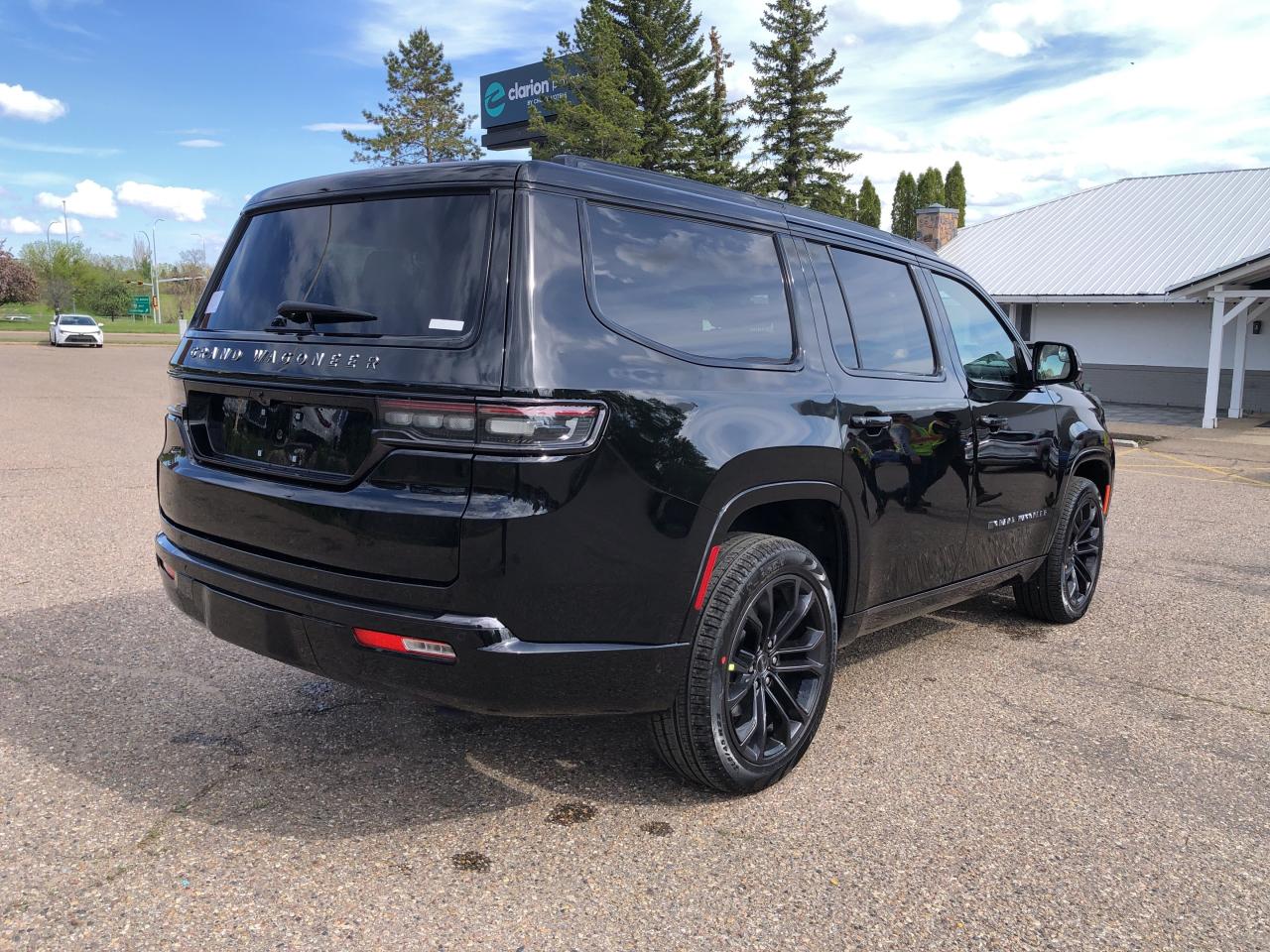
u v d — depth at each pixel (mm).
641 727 3637
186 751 3307
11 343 40688
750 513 3297
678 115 37281
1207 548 7242
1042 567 4902
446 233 2609
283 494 2672
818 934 2385
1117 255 23125
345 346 2627
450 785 3117
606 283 2686
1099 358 22859
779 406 3027
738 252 3141
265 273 3006
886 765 3375
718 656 2838
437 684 2496
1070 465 4750
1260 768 3410
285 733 3477
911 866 2711
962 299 4270
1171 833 2932
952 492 3857
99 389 19812
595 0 34938
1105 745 3582
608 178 2814
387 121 52750
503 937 2334
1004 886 2621
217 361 2961
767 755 3100
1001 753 3494
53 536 6449
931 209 26906
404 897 2488
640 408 2602
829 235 3578
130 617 4742
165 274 106750
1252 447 14766
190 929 2320
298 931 2328
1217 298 17391
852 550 3367
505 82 42094
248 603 2785
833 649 3291
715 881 2611
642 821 2930
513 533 2391
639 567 2609
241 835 2770
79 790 2998
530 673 2488
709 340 2920
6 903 2396
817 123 39844
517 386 2400
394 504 2459
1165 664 4527
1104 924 2457
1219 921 2484
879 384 3527
